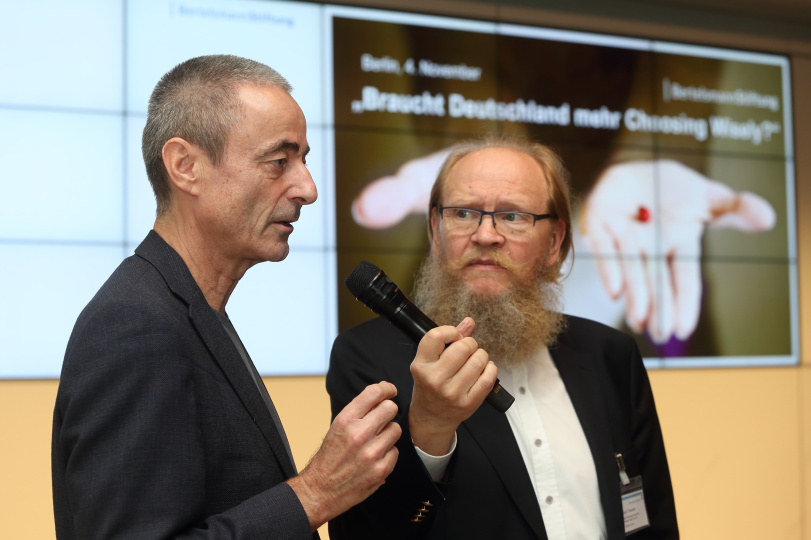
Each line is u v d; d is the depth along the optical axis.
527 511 1.47
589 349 1.82
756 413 4.38
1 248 3.34
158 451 0.93
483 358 1.18
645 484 1.78
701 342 4.32
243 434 1.07
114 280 1.06
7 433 3.31
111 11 3.55
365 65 3.91
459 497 1.48
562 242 1.90
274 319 3.69
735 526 4.26
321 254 3.78
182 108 1.13
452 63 4.05
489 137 1.94
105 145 3.51
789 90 4.64
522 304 1.66
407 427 1.32
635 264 4.24
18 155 3.39
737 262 4.43
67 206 3.44
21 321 3.35
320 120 3.82
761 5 4.52
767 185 4.53
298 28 3.83
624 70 4.33
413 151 3.95
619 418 1.72
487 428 1.53
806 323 4.53
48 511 3.34
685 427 4.25
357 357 1.65
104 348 0.95
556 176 1.84
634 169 4.29
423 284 1.87
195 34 3.67
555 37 4.23
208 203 1.12
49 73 3.45
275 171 1.14
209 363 1.08
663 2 4.44
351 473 1.00
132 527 0.89
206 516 1.01
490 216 1.67
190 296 1.09
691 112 4.43
